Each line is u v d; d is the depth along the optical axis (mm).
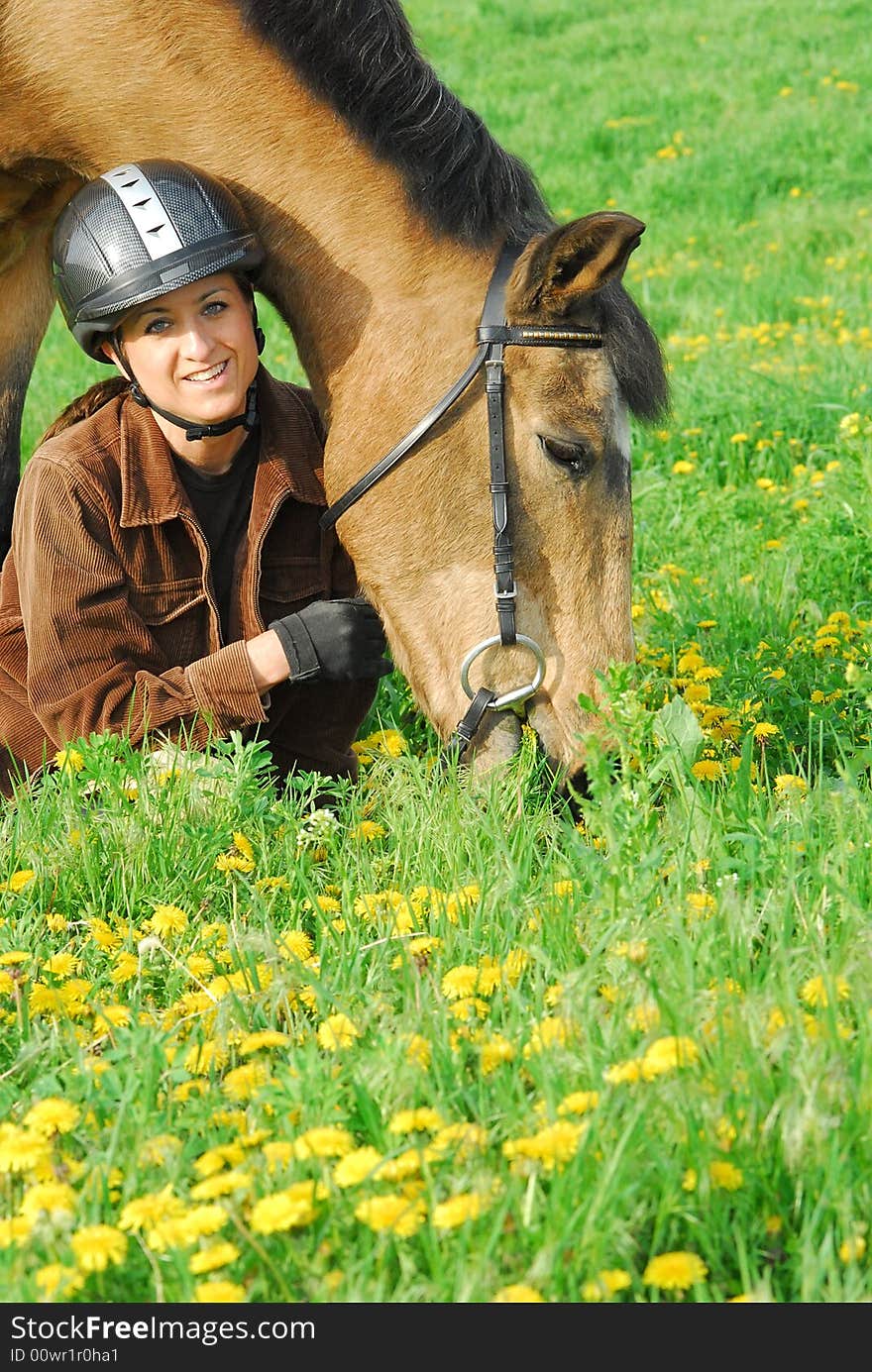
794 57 18375
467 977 2279
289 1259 1770
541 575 3102
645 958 2205
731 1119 1860
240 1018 2291
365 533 3246
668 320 10383
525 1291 1603
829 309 9766
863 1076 1919
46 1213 1778
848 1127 1863
